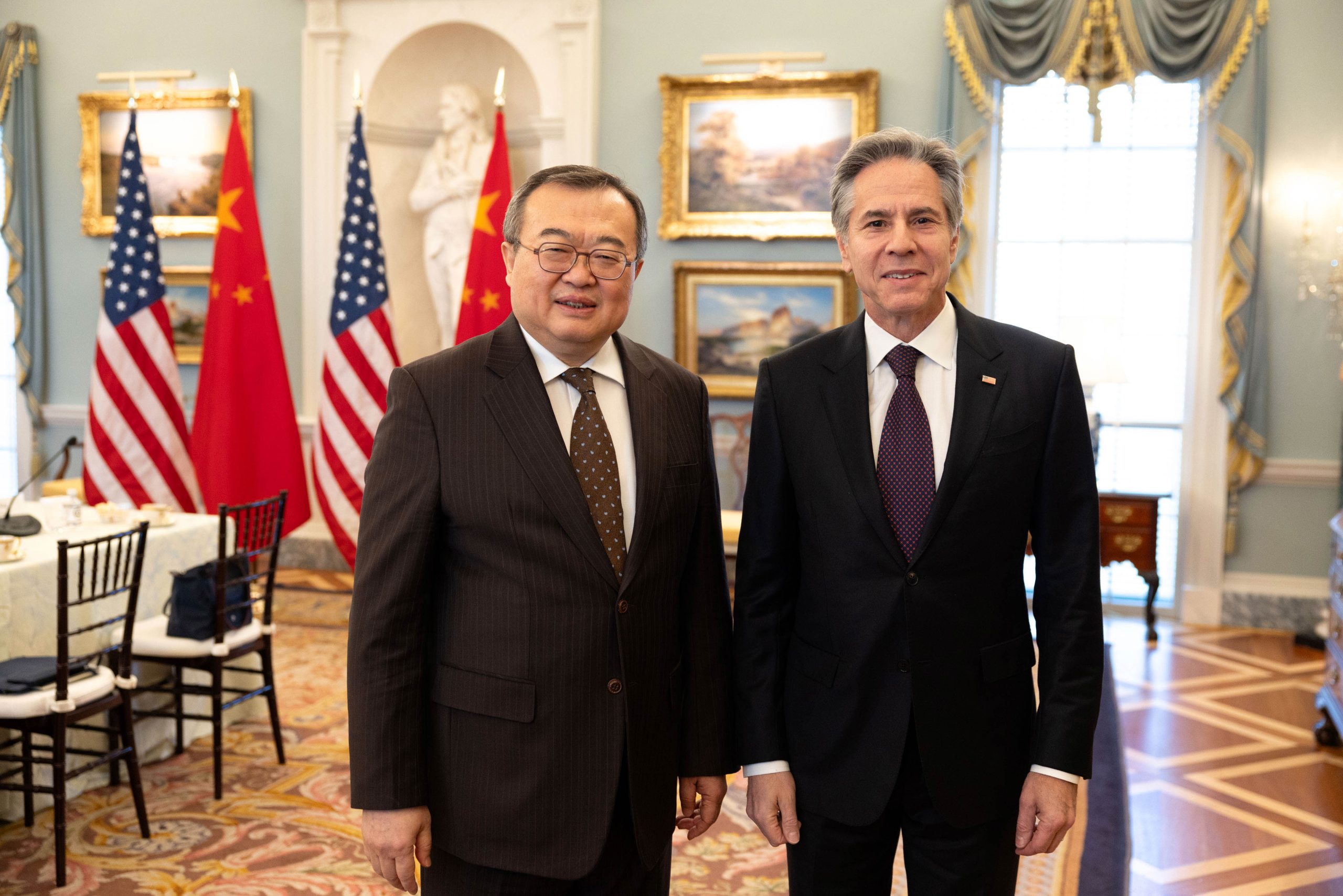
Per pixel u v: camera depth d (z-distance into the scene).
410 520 1.59
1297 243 5.93
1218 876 3.15
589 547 1.58
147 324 5.57
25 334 7.21
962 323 1.75
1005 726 1.71
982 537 1.67
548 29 6.52
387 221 6.90
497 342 1.68
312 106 6.74
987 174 6.31
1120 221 6.35
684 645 1.80
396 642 1.59
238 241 6.00
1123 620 6.34
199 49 6.96
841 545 1.70
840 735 1.71
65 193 7.20
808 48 6.37
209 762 3.91
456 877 1.62
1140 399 6.39
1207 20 5.81
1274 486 6.10
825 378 1.76
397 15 6.65
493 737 1.58
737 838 3.38
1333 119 5.84
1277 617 6.10
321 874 3.06
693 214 6.47
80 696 3.01
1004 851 1.72
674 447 1.72
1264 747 4.27
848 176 1.71
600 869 1.64
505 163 6.01
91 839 3.26
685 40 6.47
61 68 7.14
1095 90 5.93
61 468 7.28
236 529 3.77
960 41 6.10
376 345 5.93
